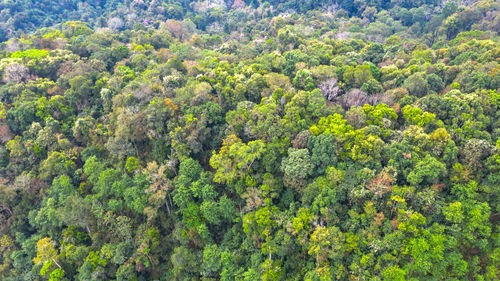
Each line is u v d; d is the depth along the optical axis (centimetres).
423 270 3152
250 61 6831
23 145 5341
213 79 5706
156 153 5031
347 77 5356
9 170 5234
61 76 6191
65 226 4772
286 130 4206
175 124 4838
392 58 6675
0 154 5362
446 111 4388
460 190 3525
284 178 4019
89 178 4791
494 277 3359
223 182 4344
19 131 5691
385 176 3494
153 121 4912
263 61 6494
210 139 5041
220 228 4484
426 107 4456
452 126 4194
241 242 4200
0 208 4809
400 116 4616
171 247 4541
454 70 5388
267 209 3806
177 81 5816
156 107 4906
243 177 4178
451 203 3431
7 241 4603
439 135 3862
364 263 3169
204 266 4072
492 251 3469
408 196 3419
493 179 3519
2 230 4703
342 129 3944
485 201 3538
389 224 3322
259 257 3781
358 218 3500
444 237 3269
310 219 3478
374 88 5031
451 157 3744
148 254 4294
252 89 5272
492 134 4022
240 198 4353
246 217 3878
